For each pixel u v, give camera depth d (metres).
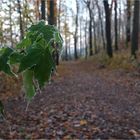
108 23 30.39
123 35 56.12
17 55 0.92
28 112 10.55
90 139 7.96
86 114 10.16
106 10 30.48
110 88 16.19
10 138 7.90
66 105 11.61
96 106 11.54
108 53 30.00
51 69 0.89
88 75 22.94
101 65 27.94
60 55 0.96
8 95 12.23
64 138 8.00
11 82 12.20
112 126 8.88
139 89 15.58
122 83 17.62
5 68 0.92
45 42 0.92
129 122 9.35
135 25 24.88
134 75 20.09
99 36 64.62
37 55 0.89
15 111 10.59
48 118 9.70
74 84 17.47
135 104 12.17
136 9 24.80
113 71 23.47
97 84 17.64
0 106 1.15
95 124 9.02
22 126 8.87
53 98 13.04
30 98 0.94
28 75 0.91
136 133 8.28
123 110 11.00
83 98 13.20
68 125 8.88
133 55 24.38
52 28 0.96
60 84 16.97
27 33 0.96
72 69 29.12
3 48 0.95
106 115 10.08
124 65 23.61
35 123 9.23
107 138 8.02
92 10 54.56
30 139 7.94
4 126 8.60
